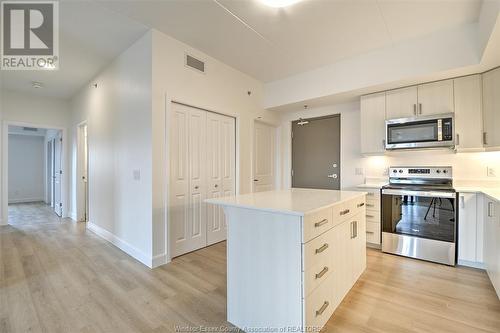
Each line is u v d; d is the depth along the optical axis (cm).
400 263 272
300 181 452
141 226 279
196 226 317
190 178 309
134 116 290
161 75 271
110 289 216
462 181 299
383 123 325
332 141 413
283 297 147
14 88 442
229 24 253
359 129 381
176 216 291
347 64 329
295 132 459
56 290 214
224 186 356
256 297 159
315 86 362
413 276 239
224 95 350
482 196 250
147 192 269
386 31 262
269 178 455
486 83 261
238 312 168
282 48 303
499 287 192
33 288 218
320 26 255
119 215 324
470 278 234
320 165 427
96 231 392
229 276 174
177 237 293
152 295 207
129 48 298
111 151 343
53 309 186
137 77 284
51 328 165
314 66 355
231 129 370
